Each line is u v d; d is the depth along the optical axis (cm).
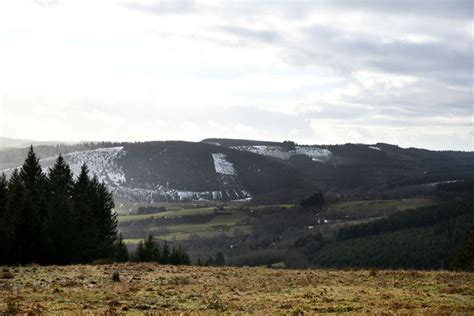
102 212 7469
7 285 2638
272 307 2080
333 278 3334
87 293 2398
